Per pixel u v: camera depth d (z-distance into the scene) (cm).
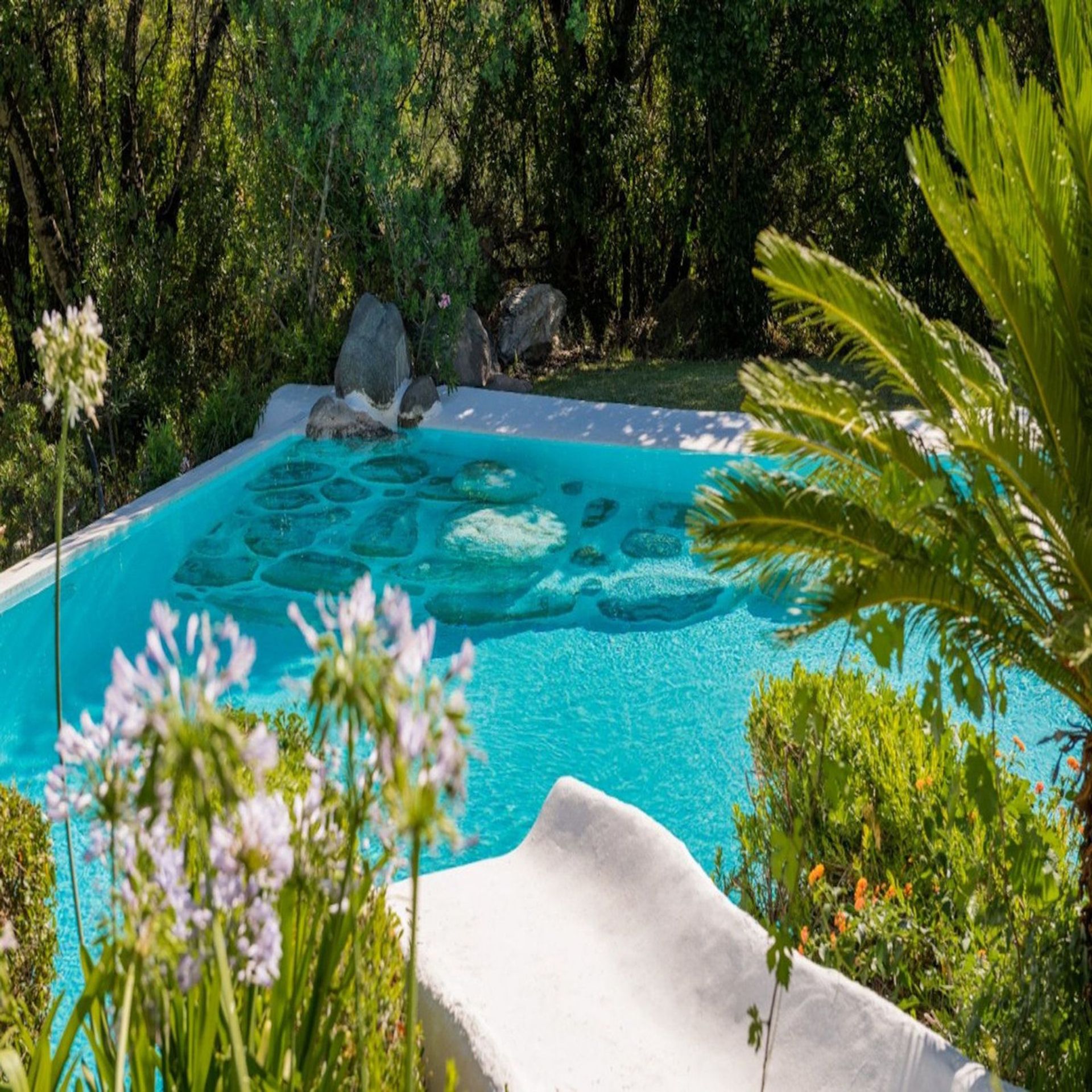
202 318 1655
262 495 1259
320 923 297
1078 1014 474
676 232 1795
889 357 503
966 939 517
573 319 1839
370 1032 332
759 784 655
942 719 440
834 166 1778
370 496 1255
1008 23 1484
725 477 473
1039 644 486
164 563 1115
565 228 1781
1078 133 475
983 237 479
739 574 496
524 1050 470
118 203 1600
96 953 588
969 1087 403
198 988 264
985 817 436
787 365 490
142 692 178
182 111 1698
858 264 1745
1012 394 499
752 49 1573
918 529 473
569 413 1406
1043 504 473
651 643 976
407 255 1477
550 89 1731
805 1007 461
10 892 483
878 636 421
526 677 930
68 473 1270
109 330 1511
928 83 1603
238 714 590
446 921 548
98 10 1593
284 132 1425
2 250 1642
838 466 495
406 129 1609
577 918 550
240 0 1413
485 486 1260
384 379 1403
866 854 568
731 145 1684
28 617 1002
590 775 810
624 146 1733
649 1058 466
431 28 1631
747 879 603
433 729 175
